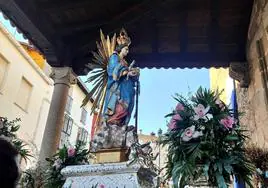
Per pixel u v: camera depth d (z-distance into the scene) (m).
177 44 9.84
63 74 8.78
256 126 7.95
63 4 8.27
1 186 1.16
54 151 7.82
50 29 8.64
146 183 4.10
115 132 4.47
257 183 5.21
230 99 11.42
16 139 6.06
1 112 12.20
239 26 9.14
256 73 8.05
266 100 7.13
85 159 4.99
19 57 13.45
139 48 9.93
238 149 3.82
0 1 7.17
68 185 4.06
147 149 4.38
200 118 3.81
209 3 8.68
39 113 14.74
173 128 3.92
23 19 7.69
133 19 8.75
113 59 5.13
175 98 4.13
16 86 13.20
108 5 8.59
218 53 9.46
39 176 5.62
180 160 3.71
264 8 7.39
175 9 8.92
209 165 3.58
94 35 9.12
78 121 18.14
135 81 5.09
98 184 3.91
